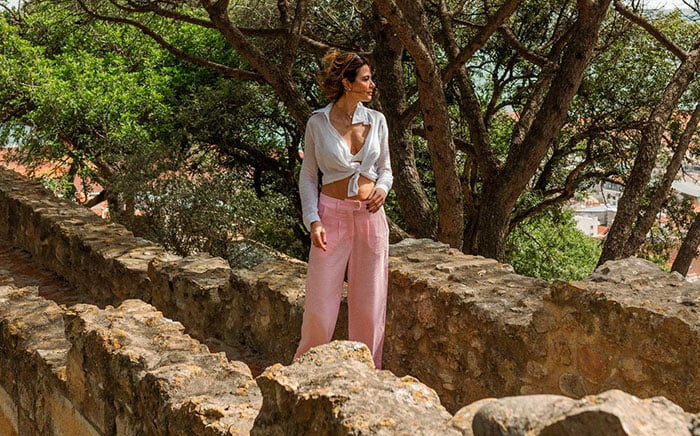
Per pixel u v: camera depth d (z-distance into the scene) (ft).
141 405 11.87
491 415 6.32
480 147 42.55
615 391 6.09
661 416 5.89
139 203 34.94
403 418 7.71
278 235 64.18
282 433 8.55
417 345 16.12
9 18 68.03
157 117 58.29
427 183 67.46
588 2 36.04
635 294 12.37
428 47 36.06
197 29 62.44
